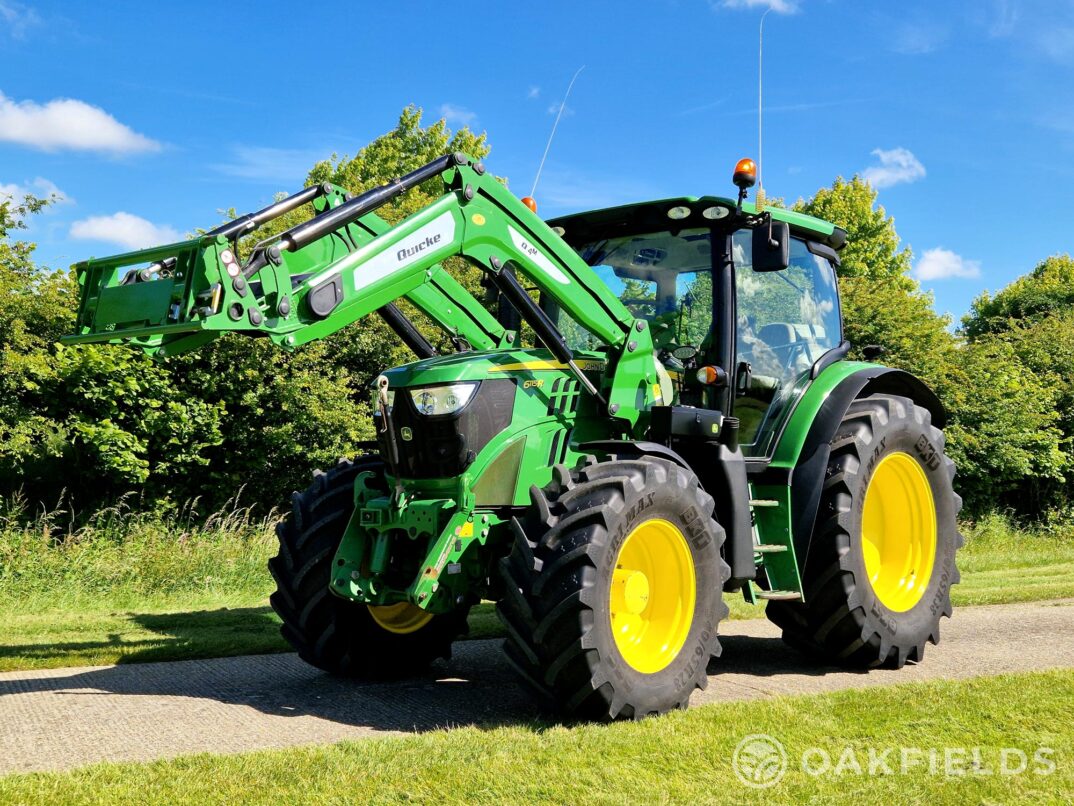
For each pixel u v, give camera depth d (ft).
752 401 18.44
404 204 47.50
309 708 15.11
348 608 17.25
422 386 15.47
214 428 39.17
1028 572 37.14
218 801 10.42
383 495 16.33
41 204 38.40
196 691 16.12
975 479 57.98
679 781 11.32
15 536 31.27
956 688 15.79
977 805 10.71
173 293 13.07
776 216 18.95
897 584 19.90
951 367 57.72
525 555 13.91
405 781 11.18
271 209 14.48
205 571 30.86
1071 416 64.54
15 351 36.24
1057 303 110.63
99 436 35.68
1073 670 17.20
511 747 12.55
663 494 14.73
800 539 18.01
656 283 18.70
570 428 16.48
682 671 14.88
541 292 19.08
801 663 19.45
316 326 14.21
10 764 11.79
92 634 21.58
